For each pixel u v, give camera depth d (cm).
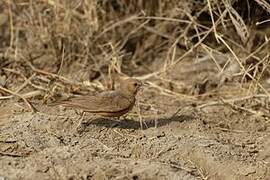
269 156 977
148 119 1108
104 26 1447
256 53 1298
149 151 968
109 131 1030
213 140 1014
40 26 1409
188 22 1320
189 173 911
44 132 1012
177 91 1308
